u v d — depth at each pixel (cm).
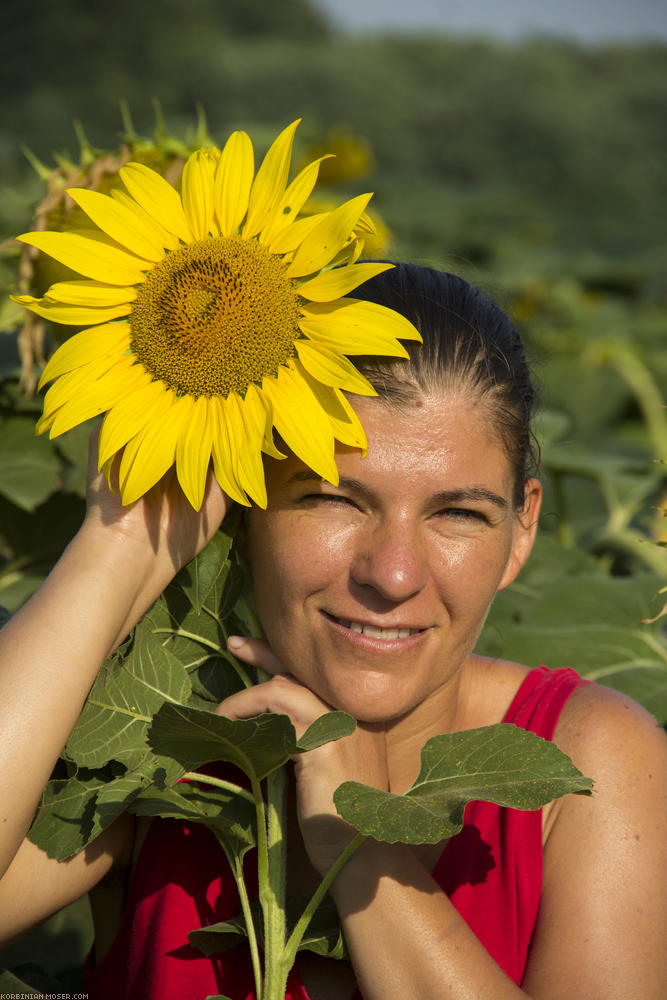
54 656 182
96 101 5650
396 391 177
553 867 192
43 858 193
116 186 246
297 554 182
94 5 5941
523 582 325
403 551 177
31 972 238
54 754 180
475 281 248
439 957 175
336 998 192
